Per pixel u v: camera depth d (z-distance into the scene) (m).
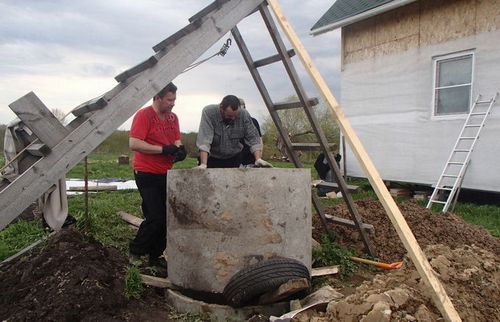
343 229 6.61
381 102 12.41
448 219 7.09
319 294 4.35
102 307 4.10
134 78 4.30
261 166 5.32
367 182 13.16
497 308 4.19
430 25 11.05
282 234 4.38
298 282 4.00
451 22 10.59
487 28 9.87
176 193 4.56
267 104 6.06
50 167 3.88
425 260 3.71
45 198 5.85
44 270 4.50
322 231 6.66
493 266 4.89
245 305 4.24
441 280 4.39
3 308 4.18
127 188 11.80
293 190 4.46
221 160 6.02
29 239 6.33
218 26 4.73
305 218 4.59
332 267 5.43
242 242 4.29
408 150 11.73
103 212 7.87
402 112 11.84
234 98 5.46
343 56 13.55
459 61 10.56
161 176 5.36
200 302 4.35
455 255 5.04
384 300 3.71
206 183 4.34
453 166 10.59
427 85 11.18
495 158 9.76
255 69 6.00
